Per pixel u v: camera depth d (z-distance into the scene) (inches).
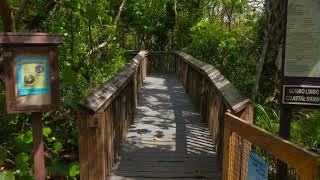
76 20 230.8
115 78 189.2
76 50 235.0
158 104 330.3
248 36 335.9
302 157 69.2
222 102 164.1
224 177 114.8
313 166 66.1
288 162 74.3
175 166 173.5
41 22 215.0
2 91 172.2
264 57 226.4
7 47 103.7
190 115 282.5
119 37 683.4
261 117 212.2
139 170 167.9
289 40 110.6
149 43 783.1
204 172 166.6
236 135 107.5
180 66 525.0
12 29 144.3
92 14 207.6
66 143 193.5
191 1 698.2
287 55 111.0
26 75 105.8
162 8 716.7
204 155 189.0
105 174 153.8
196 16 679.7
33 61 106.2
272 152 81.0
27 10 201.6
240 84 262.7
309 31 109.2
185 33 689.0
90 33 252.8
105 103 142.1
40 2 206.8
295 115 236.4
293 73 111.3
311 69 110.2
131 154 189.3
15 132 180.7
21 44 104.1
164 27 737.0
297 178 71.3
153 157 185.2
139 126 247.0
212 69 233.0
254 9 392.5
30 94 106.6
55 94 109.0
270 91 244.2
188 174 163.9
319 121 221.0
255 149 112.8
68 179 147.1
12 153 172.9
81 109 131.1
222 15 528.7
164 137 220.2
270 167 141.9
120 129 196.5
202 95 268.5
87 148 132.8
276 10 219.8
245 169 100.0
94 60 266.8
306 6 108.6
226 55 347.9
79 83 236.2
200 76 285.3
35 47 105.9
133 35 796.0
